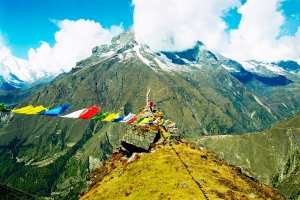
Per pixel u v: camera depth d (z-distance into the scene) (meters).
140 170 67.19
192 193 50.97
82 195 77.19
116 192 60.78
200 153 78.94
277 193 71.00
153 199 50.88
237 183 63.50
